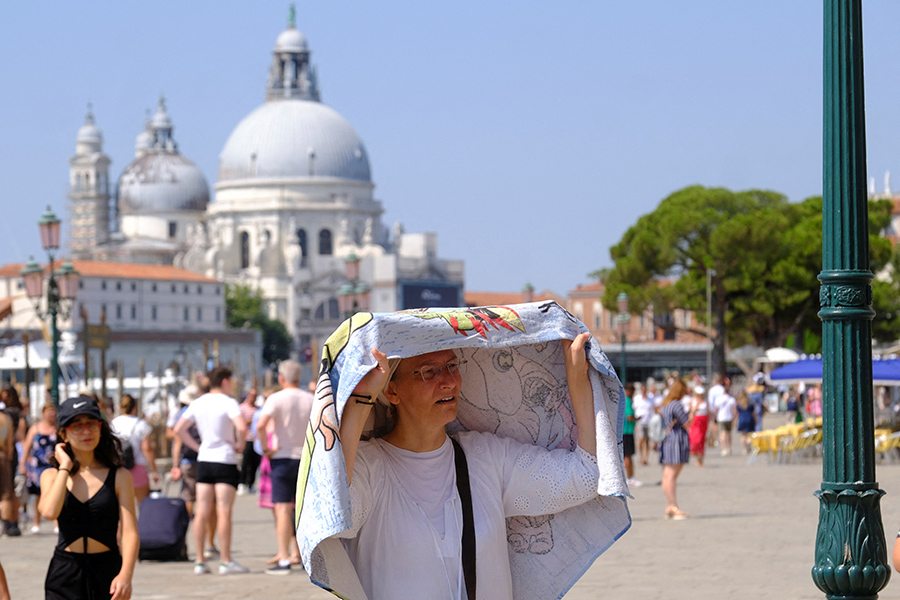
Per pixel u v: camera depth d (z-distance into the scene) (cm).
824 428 695
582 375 560
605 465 551
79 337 7506
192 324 18950
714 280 8031
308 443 502
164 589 1355
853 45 686
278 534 1484
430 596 531
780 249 7912
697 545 1670
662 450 2045
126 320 18050
